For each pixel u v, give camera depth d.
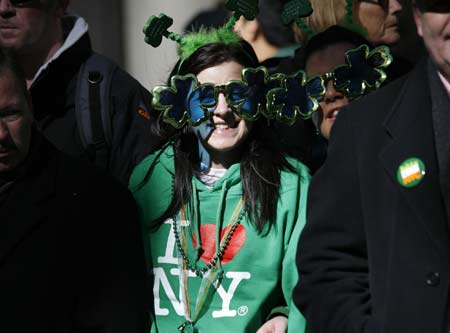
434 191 7.25
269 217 8.88
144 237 9.12
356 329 7.25
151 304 8.96
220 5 13.86
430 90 7.47
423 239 7.24
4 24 10.44
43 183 7.86
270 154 9.09
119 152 10.18
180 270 8.93
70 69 10.42
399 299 7.20
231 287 8.84
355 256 7.56
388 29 10.48
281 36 11.59
